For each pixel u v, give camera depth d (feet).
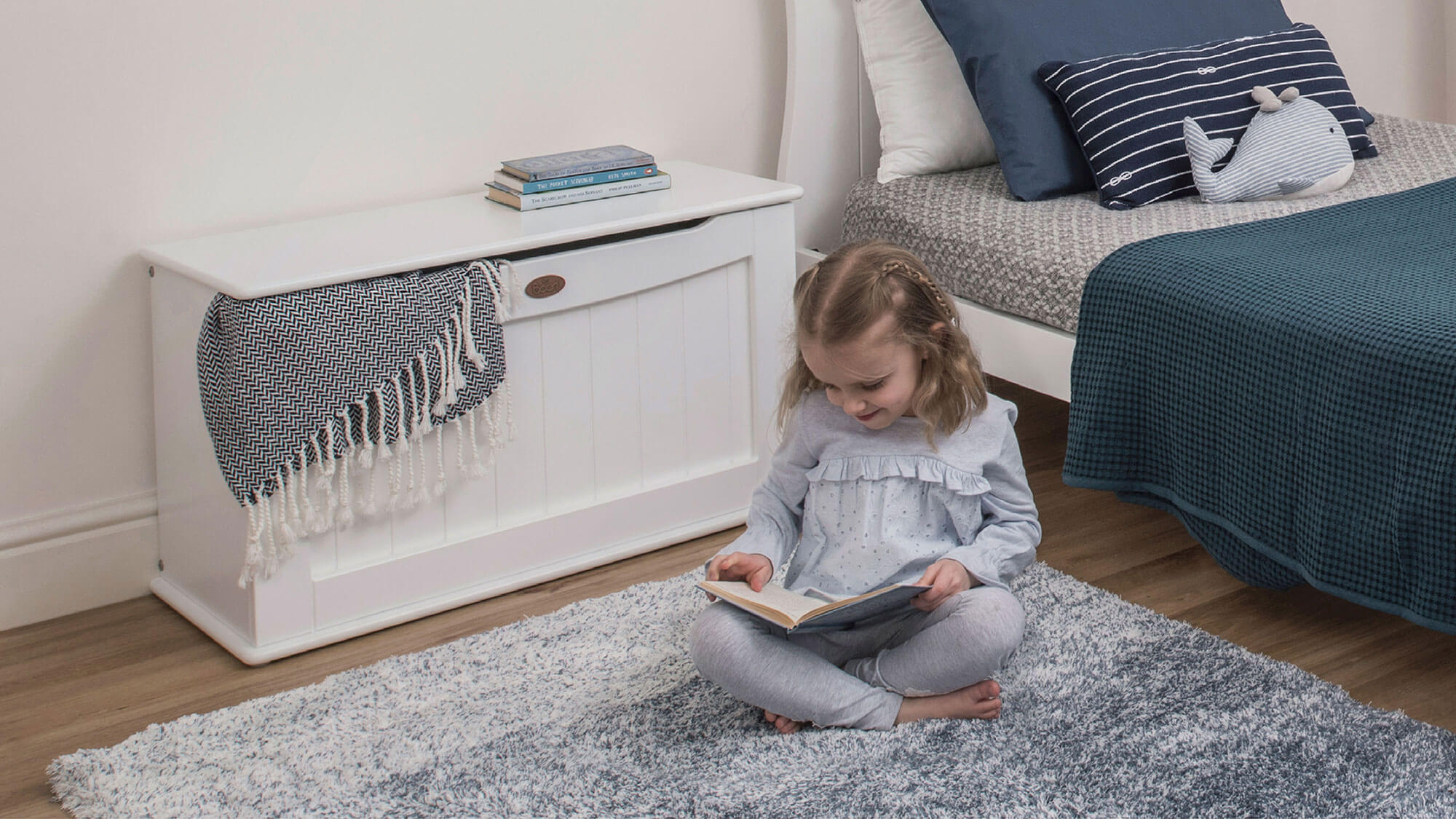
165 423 5.97
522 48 6.93
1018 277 6.37
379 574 5.73
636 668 5.24
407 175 6.74
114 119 5.89
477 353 5.62
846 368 4.51
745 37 7.73
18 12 5.59
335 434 5.36
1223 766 4.40
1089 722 4.69
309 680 5.39
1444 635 5.34
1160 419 5.65
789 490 5.11
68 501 6.10
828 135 7.80
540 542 6.15
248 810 4.40
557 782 4.48
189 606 5.98
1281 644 5.36
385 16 6.49
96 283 5.98
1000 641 4.55
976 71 7.17
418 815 4.33
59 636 5.90
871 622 4.88
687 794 4.37
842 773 4.43
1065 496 6.94
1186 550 6.26
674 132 7.59
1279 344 5.02
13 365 5.85
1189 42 7.48
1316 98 7.30
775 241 6.53
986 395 4.90
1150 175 6.80
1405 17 10.35
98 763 4.71
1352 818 4.09
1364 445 4.72
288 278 5.26
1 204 5.70
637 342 6.23
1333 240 5.80
